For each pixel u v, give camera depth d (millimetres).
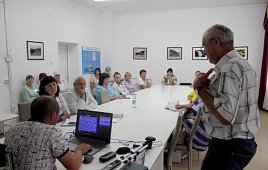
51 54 5152
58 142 1204
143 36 7184
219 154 1260
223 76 1109
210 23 6410
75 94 3066
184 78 6871
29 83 4363
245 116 1136
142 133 2002
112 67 7324
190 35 6656
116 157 1502
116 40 7531
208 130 1301
